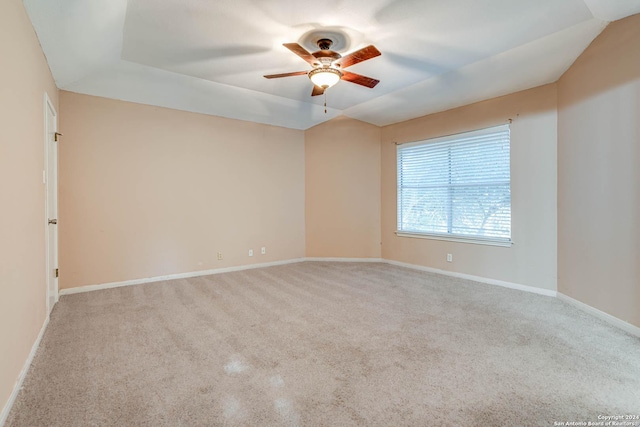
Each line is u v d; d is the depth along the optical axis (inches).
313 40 114.6
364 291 149.6
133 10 96.4
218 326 107.7
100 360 84.7
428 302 133.0
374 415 62.8
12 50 72.9
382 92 167.6
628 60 98.7
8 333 66.6
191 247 180.4
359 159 221.3
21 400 67.6
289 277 177.6
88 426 59.8
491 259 162.4
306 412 63.6
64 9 86.4
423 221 195.8
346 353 88.5
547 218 142.2
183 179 177.2
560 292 136.9
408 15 100.0
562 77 133.5
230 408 65.0
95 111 150.9
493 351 89.1
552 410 64.0
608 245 108.3
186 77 148.3
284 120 208.1
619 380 74.4
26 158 84.2
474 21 103.3
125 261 159.9
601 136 110.7
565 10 97.8
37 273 95.0
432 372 78.4
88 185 149.4
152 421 61.1
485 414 62.9
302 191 229.1
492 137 161.2
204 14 98.6
